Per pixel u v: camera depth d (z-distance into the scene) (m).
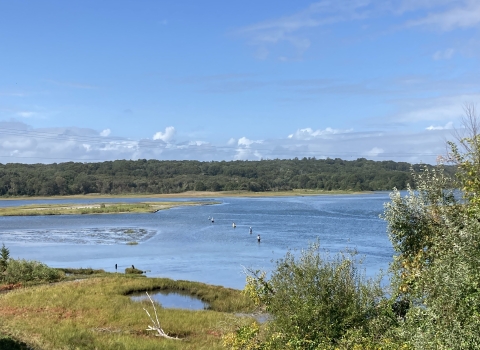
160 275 41.22
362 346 10.75
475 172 10.34
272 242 59.91
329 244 54.91
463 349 8.00
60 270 42.19
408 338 9.77
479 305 8.28
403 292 11.60
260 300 13.56
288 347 11.84
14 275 37.28
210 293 32.31
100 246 60.97
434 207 11.36
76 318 24.58
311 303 12.16
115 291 31.95
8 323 21.97
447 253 9.41
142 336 21.72
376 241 57.28
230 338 13.53
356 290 12.62
